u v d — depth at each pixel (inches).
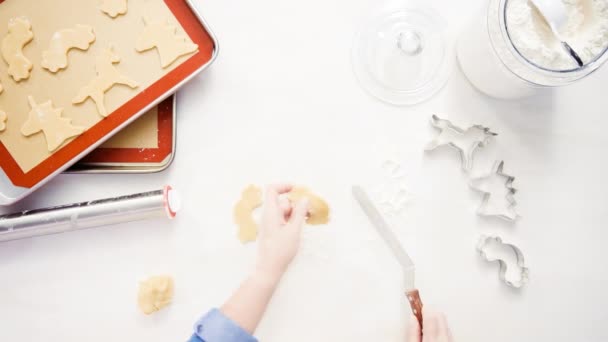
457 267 20.6
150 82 19.6
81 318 20.3
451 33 21.3
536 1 16.7
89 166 19.8
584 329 20.5
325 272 20.5
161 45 19.5
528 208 20.9
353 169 20.9
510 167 21.0
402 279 20.4
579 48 17.2
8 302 20.3
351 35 21.2
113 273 20.4
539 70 16.8
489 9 17.7
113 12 19.5
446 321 19.4
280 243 18.1
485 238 20.4
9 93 19.3
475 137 20.8
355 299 20.4
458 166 20.9
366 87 21.0
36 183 19.2
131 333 20.2
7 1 19.3
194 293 20.3
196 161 20.7
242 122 20.9
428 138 20.9
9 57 19.2
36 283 20.4
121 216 19.3
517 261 20.7
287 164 20.9
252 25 21.1
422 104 21.0
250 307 17.7
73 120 19.3
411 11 21.3
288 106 21.0
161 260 20.4
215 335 17.3
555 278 20.6
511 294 20.6
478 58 19.1
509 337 20.5
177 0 19.8
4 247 20.4
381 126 21.0
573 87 20.9
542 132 20.9
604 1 16.7
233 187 20.7
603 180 20.9
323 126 20.9
